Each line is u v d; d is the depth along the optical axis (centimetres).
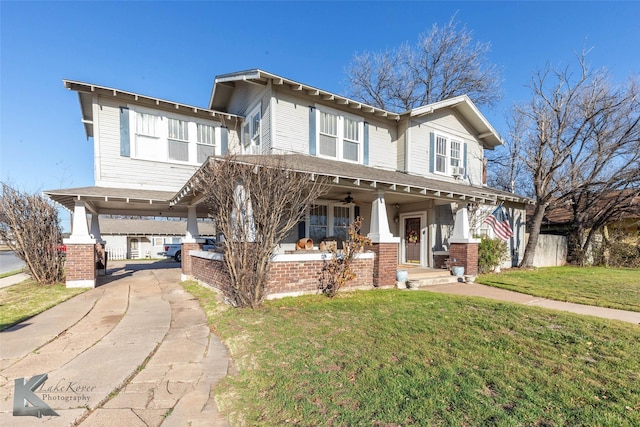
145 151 1138
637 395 301
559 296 805
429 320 555
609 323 538
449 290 901
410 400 291
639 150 1409
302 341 452
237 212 650
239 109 1274
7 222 996
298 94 1059
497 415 267
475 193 1068
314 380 336
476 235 1315
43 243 1038
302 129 1060
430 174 1313
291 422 266
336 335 476
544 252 1670
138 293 885
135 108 1127
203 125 1238
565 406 282
